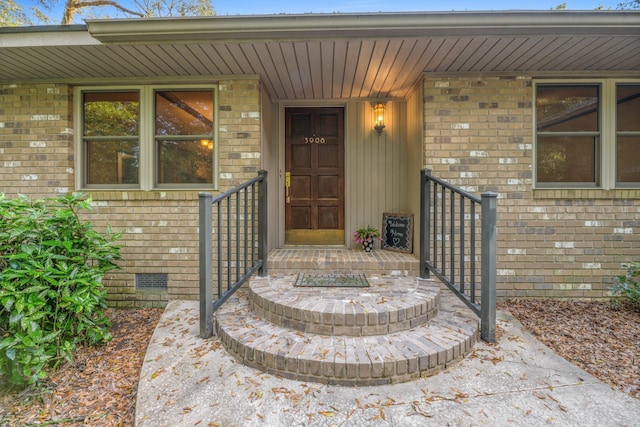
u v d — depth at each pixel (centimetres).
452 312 274
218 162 364
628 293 314
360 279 321
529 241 354
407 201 434
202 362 219
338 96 429
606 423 161
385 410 172
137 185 374
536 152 357
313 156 461
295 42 285
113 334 295
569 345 253
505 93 349
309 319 234
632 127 359
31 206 256
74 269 247
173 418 169
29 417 188
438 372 204
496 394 184
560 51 302
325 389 190
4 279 219
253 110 358
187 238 365
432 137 351
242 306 290
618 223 353
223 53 306
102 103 374
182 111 372
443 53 306
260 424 163
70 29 282
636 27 262
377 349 207
